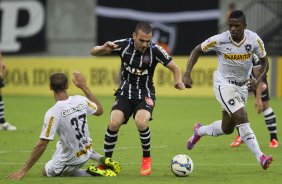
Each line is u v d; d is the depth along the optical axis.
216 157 30.00
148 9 73.62
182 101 64.62
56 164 23.97
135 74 25.11
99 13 75.25
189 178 24.17
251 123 45.44
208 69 68.69
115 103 25.25
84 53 83.44
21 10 78.75
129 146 33.94
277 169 26.45
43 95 73.31
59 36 84.44
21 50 78.88
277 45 72.44
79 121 23.45
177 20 72.69
